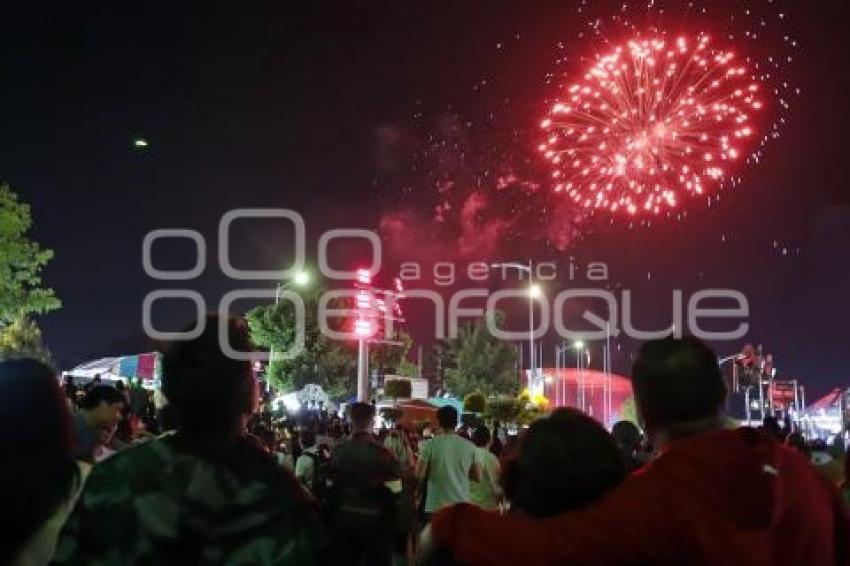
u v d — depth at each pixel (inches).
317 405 1432.1
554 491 123.0
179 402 120.0
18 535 120.7
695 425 124.0
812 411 2015.3
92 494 114.3
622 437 357.4
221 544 111.5
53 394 126.2
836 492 124.0
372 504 313.9
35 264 1249.4
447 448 415.5
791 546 111.9
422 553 123.2
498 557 114.4
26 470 120.9
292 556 112.8
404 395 1139.9
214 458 116.5
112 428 254.8
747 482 112.9
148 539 110.6
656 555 110.5
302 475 453.7
